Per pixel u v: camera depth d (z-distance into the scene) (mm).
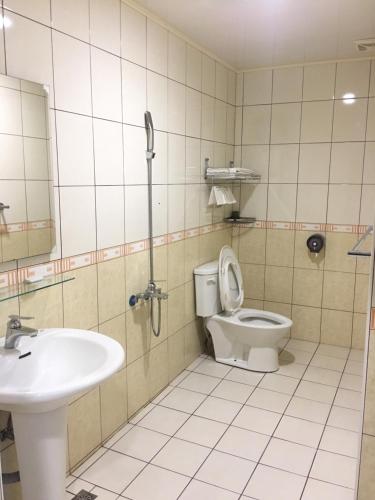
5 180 1529
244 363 3090
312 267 3467
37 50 1618
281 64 3295
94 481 1949
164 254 2652
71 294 1910
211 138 3150
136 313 2396
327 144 3281
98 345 1579
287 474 2002
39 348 1583
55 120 1732
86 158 1923
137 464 2064
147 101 2328
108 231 2111
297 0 2080
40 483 1506
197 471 2020
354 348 3430
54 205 1758
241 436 2285
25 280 1659
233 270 3230
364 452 1491
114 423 2285
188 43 2697
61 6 1708
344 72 3152
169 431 2326
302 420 2436
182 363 3010
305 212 3428
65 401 1392
